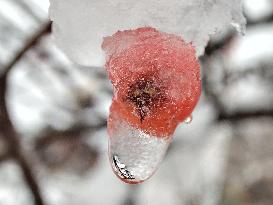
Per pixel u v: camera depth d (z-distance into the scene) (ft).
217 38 0.78
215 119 0.97
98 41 0.25
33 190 0.74
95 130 1.00
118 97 0.23
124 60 0.23
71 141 1.02
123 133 0.24
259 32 1.01
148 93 0.23
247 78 0.98
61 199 1.03
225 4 0.25
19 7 0.90
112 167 0.24
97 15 0.24
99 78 0.97
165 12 0.24
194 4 0.24
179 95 0.23
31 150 0.89
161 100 0.23
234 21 0.25
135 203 0.96
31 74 0.98
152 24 0.24
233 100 0.97
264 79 0.99
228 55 0.88
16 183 1.01
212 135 1.03
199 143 0.98
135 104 0.23
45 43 0.86
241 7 0.25
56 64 0.93
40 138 0.99
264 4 1.02
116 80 0.23
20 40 0.90
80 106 1.01
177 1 0.24
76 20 0.25
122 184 0.98
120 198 0.97
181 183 0.98
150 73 0.23
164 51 0.23
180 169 0.98
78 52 0.25
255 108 0.96
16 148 0.74
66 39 0.25
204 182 1.01
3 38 0.90
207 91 0.92
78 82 0.99
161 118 0.23
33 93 1.00
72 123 1.01
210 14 0.24
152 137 0.23
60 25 0.25
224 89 0.95
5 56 0.89
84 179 1.05
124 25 0.24
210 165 1.04
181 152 0.98
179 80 0.23
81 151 1.05
